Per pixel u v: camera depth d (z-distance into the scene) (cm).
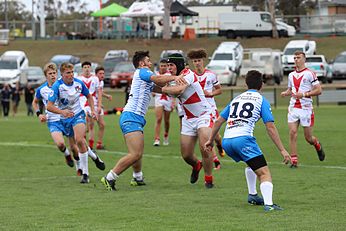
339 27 16100
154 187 2750
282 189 2598
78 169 3144
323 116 6612
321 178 2905
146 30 16488
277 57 11175
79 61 12625
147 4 15788
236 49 12025
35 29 17588
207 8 16925
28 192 2644
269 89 9488
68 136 3088
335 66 11712
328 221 1956
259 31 15275
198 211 2156
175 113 7650
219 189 2658
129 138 2642
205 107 2647
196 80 2614
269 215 2067
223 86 10912
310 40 14550
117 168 2662
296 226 1888
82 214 2130
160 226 1919
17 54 11688
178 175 3108
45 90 3194
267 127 2177
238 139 2170
